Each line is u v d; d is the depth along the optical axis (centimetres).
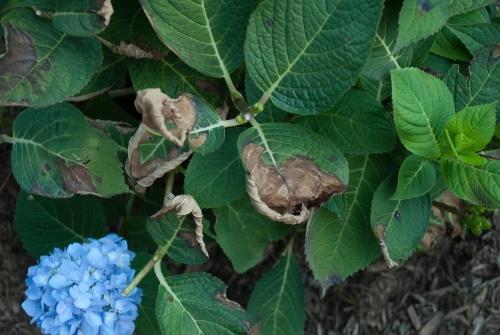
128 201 118
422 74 89
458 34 104
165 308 95
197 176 96
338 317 135
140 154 90
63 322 89
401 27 88
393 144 96
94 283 90
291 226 112
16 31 88
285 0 86
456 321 135
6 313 127
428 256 136
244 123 98
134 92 115
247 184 87
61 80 89
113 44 95
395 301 136
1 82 87
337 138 97
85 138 95
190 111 87
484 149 100
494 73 96
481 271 135
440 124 91
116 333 92
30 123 95
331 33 87
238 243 111
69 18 87
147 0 87
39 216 110
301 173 90
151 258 102
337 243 103
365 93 96
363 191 101
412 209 98
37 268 92
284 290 117
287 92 91
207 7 89
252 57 89
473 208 115
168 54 98
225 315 95
